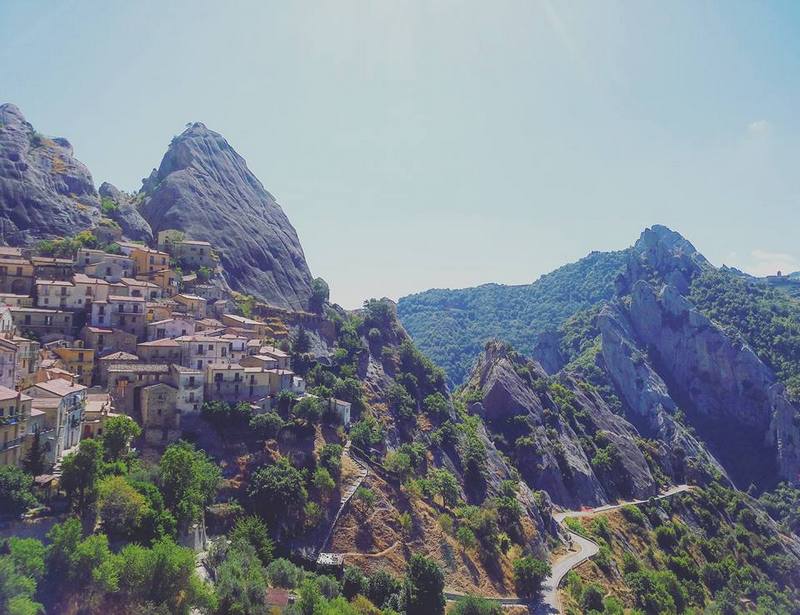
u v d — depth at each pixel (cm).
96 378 13500
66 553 7675
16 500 8688
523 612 13162
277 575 10506
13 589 6838
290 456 13725
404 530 13775
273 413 14000
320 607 9306
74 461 9244
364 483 14262
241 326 17625
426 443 18225
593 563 16625
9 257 16250
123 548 8850
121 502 9300
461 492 17300
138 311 14938
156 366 13612
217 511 11731
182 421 13175
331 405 15888
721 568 19962
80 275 15612
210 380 14188
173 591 8206
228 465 12875
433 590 11538
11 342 11188
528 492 18925
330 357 19575
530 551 15788
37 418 10106
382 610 11131
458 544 14312
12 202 18525
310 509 12638
